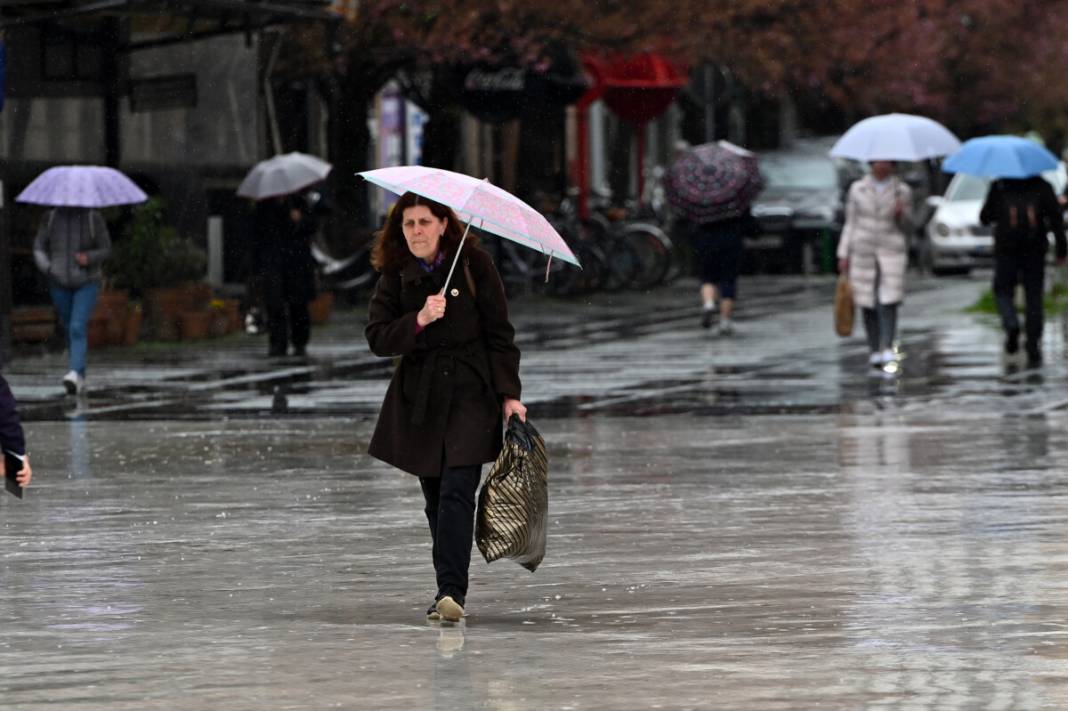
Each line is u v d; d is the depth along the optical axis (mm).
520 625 16875
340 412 36969
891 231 43719
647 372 44750
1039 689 14117
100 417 36500
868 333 44281
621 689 14242
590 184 101938
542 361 48312
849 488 25516
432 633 16547
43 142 56531
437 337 17031
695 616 17141
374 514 23875
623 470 27688
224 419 35844
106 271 57406
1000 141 45375
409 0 70625
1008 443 30234
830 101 107125
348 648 15891
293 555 20844
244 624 17031
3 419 15625
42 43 56625
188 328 57688
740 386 40844
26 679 14789
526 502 17031
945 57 102562
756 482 26250
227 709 13742
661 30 75625
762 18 81312
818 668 14875
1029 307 45188
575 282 78062
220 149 63438
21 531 22703
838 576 19016
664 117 112438
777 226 96062
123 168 59656
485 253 17219
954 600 17656
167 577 19531
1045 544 20812
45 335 54094
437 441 17031
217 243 63938
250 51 64125
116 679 14758
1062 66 108188
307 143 74625
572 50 75375
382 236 17203
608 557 20422
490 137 91625
